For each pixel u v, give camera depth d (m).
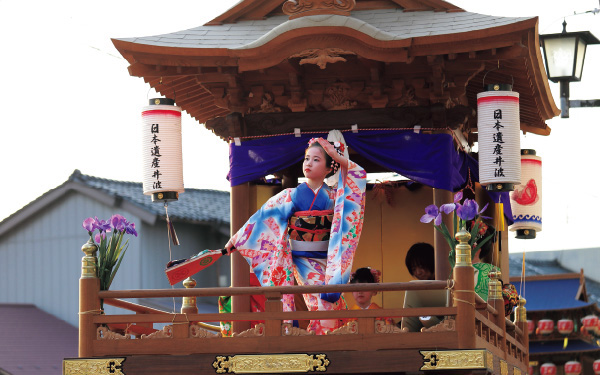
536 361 44.66
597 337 45.75
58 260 21.97
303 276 9.55
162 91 11.55
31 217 22.41
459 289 8.28
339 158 9.45
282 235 9.60
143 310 9.98
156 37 10.68
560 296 44.66
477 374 8.16
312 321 9.50
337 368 8.37
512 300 11.43
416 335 8.30
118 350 8.72
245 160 11.02
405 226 12.56
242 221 10.96
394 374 8.47
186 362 8.60
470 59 10.02
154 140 10.77
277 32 9.81
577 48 13.89
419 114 10.66
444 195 10.54
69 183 21.66
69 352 19.80
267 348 8.53
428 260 12.17
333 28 9.67
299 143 10.95
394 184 12.70
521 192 14.26
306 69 10.96
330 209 9.62
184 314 8.70
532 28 9.62
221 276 22.25
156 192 10.73
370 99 10.91
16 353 19.20
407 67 10.62
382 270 12.53
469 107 10.60
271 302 8.57
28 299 22.20
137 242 20.77
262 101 11.14
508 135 10.34
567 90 14.05
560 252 55.34
